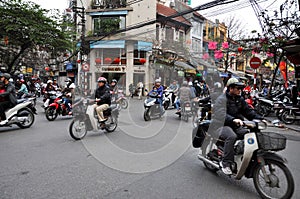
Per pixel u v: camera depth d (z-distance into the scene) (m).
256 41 14.80
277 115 10.07
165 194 3.31
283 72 13.35
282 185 3.33
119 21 20.94
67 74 21.81
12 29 15.43
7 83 7.31
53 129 7.45
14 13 16.17
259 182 3.42
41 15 16.95
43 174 3.87
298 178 3.94
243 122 3.48
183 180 3.80
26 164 4.31
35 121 8.90
